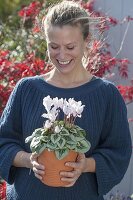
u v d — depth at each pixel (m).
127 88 4.13
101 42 4.18
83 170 2.57
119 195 4.27
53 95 2.66
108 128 2.71
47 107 2.49
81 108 2.47
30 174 2.65
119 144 2.72
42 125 2.62
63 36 2.53
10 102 2.74
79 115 2.51
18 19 5.75
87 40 2.69
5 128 2.74
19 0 7.49
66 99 2.65
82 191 2.64
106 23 4.43
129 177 4.43
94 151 2.70
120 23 4.46
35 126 2.63
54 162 2.48
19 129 2.76
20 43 4.88
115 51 4.52
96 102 2.67
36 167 2.51
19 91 2.72
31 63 4.11
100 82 2.72
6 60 4.12
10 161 2.66
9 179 2.72
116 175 2.68
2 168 2.67
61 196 2.62
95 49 3.80
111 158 2.67
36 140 2.49
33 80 2.72
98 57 3.95
